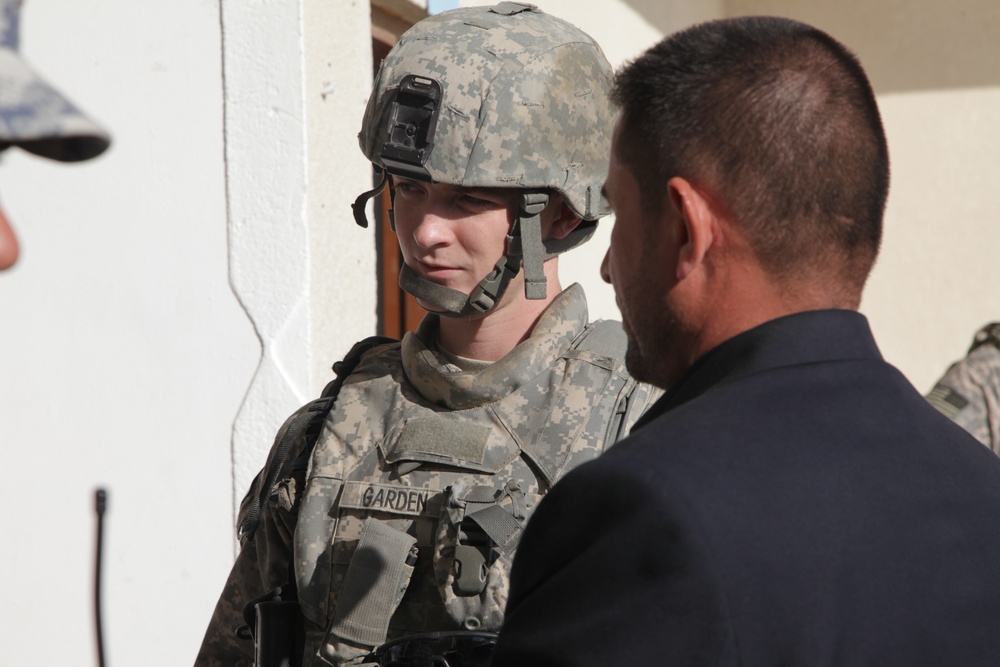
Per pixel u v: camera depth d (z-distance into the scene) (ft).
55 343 30.53
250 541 19.89
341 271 29.60
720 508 10.67
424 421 18.53
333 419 19.42
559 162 18.52
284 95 28.04
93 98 29.86
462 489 17.61
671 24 54.90
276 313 28.32
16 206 30.73
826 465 11.27
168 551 29.76
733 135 11.89
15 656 30.99
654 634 10.37
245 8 28.30
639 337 13.28
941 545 11.28
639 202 12.82
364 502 18.21
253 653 19.71
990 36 60.49
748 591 10.40
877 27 62.44
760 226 11.93
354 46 30.01
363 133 19.39
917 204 62.23
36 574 30.83
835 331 12.15
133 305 29.78
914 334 62.44
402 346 19.94
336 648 17.37
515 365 18.52
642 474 10.89
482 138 17.97
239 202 28.60
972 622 11.13
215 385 29.09
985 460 12.35
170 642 29.84
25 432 30.89
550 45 18.88
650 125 12.55
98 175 29.96
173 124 29.19
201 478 29.32
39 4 30.12
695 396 12.27
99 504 20.11
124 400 29.91
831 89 12.02
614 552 10.75
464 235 18.37
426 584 17.67
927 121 61.77
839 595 10.68
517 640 11.24
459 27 19.06
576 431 18.02
